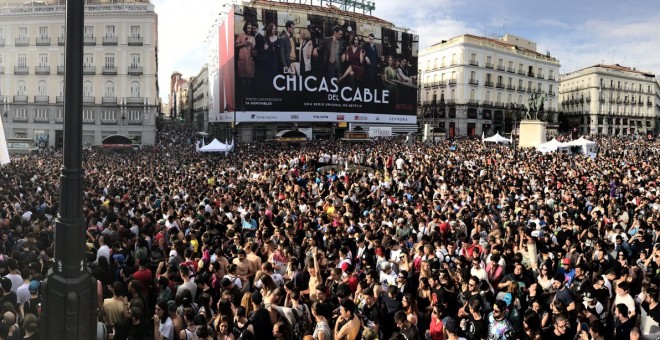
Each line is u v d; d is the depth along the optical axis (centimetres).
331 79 6334
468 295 736
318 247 952
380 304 733
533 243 938
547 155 3366
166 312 641
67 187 420
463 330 666
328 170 2667
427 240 960
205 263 867
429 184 1894
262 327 644
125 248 958
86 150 4150
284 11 6000
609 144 5491
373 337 594
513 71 8831
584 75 10594
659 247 913
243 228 1174
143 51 6062
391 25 7419
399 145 5134
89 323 435
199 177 2173
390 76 6944
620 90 10800
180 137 8088
